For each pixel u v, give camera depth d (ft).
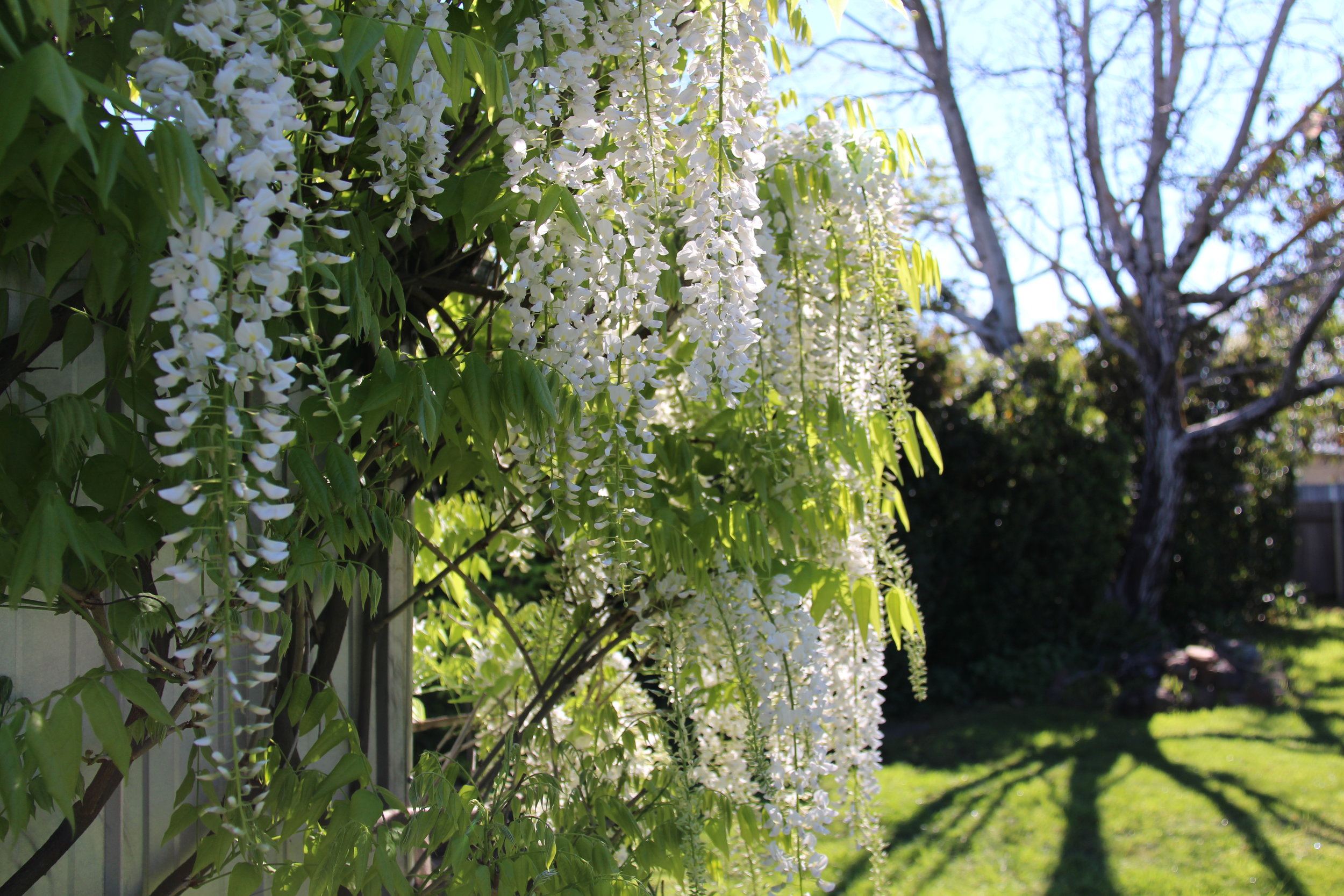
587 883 4.32
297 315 4.33
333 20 3.30
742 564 5.27
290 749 4.79
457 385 3.93
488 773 5.94
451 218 5.04
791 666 5.21
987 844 14.28
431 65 3.83
